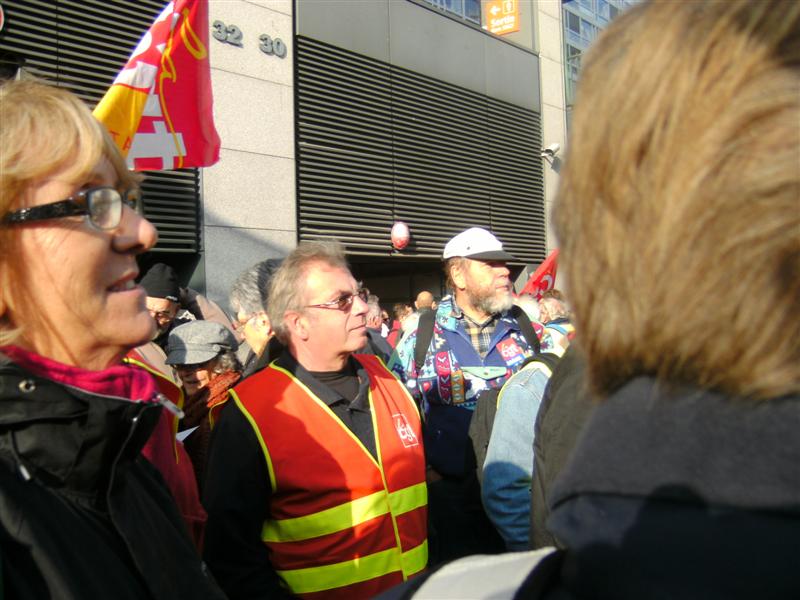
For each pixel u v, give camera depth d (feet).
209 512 5.97
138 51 8.61
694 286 1.36
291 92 24.49
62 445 3.16
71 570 2.98
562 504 1.54
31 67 18.02
